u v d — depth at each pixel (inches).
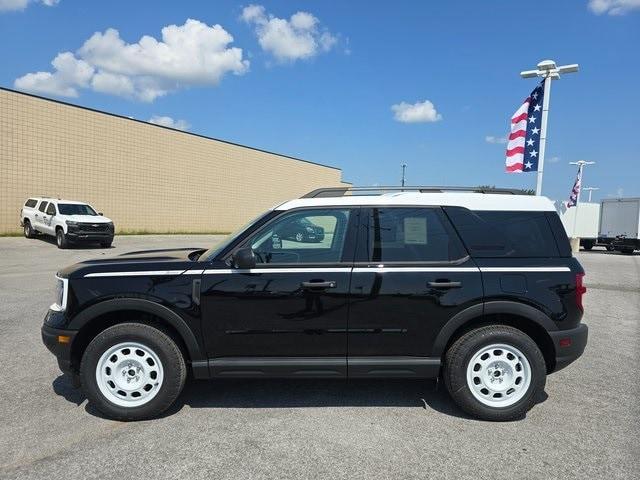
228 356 162.4
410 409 170.1
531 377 159.5
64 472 127.0
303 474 126.6
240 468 129.5
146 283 159.6
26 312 312.7
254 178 1491.1
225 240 181.9
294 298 160.2
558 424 158.1
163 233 1211.2
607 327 299.4
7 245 791.1
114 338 157.6
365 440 146.2
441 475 126.6
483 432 152.2
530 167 514.9
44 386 187.5
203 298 159.5
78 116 1003.3
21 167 911.0
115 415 158.4
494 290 161.0
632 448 141.5
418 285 161.0
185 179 1263.5
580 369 215.0
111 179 1077.8
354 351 163.0
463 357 160.2
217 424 156.9
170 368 158.9
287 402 175.6
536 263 164.7
